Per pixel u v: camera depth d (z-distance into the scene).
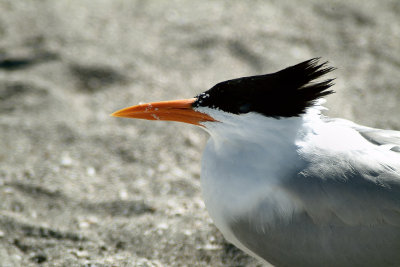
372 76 12.97
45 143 10.44
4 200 8.79
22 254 7.70
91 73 12.48
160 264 7.72
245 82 6.27
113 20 14.59
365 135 6.90
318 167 6.18
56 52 13.04
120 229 8.37
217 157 6.72
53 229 8.23
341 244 6.15
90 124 11.07
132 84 12.22
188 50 13.47
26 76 12.19
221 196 6.62
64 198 9.06
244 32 14.20
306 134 6.40
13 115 11.13
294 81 6.12
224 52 13.46
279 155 6.31
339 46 14.09
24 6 15.06
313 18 15.27
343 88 12.41
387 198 5.98
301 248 6.32
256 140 6.38
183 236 8.21
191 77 12.55
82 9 15.08
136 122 11.28
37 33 13.80
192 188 9.55
